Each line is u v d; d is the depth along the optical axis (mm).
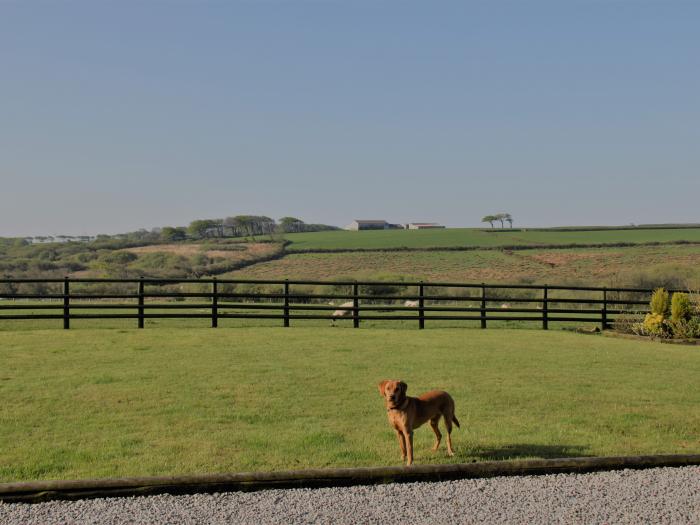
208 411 9531
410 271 58625
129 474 6781
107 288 41812
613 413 9602
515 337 18531
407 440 6973
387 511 5613
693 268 45031
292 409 9680
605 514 5602
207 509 5633
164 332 18281
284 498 5895
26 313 24562
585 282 43219
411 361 13953
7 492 5793
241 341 16641
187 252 72688
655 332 19547
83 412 9422
